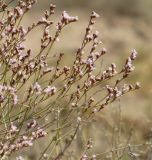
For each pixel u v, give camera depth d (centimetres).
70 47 2492
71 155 656
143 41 2880
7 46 516
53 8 522
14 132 487
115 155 664
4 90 488
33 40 2656
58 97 518
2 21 523
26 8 522
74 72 521
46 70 521
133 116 1070
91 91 987
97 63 1437
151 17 3309
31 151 731
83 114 531
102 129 771
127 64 522
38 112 515
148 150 706
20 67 513
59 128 517
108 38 2734
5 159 507
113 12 3388
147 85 1587
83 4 3531
